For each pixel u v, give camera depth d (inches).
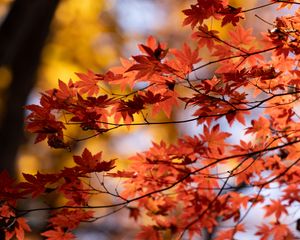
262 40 105.0
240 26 103.3
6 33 223.8
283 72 106.1
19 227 108.5
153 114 104.9
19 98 236.4
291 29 98.0
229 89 99.6
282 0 100.8
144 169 118.2
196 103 102.2
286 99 113.7
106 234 350.9
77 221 111.9
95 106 98.5
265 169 124.5
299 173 125.1
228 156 119.8
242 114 110.3
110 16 345.4
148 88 102.0
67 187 103.9
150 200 126.4
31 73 239.6
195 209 127.7
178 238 130.0
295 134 119.0
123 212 341.7
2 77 258.7
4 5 296.8
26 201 284.2
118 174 110.5
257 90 108.7
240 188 130.7
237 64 104.8
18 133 234.4
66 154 342.6
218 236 137.7
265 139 119.7
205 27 98.6
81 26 324.2
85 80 99.9
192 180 120.6
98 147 345.7
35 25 233.6
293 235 138.5
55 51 318.0
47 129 98.2
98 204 333.4
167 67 93.0
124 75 99.0
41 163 342.3
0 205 104.9
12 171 230.7
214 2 93.4
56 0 235.8
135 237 134.0
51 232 114.1
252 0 289.7
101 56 339.0
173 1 359.9
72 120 99.3
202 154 117.7
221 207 128.6
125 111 100.4
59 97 97.8
